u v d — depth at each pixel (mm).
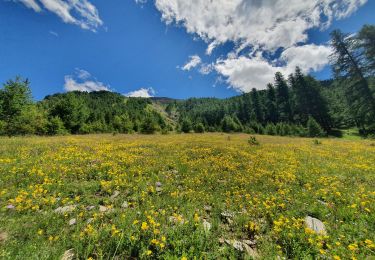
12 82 28438
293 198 6418
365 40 32344
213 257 3582
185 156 12266
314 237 4129
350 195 6453
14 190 6180
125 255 3621
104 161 10070
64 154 11227
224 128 65375
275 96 83625
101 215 4914
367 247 3840
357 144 20406
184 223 4445
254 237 4375
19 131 28359
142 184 7188
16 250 3582
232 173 9289
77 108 43688
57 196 6125
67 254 3619
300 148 17156
